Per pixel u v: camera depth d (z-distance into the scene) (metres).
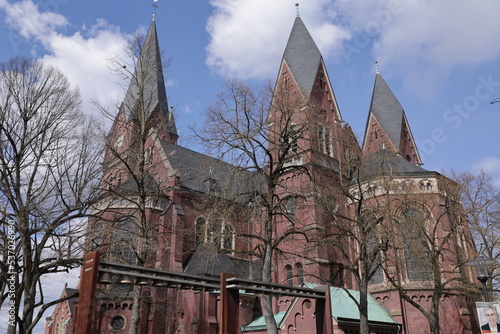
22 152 25.28
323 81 57.44
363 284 27.61
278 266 44.84
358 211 29.78
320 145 44.28
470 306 40.47
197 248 43.81
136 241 26.78
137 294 24.95
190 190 46.38
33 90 26.61
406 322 39.97
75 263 24.34
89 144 26.81
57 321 60.50
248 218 27.64
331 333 19.84
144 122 29.22
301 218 40.97
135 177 27.17
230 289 17.53
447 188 34.34
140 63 30.75
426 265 32.38
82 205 25.23
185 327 39.06
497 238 33.94
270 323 24.78
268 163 29.08
